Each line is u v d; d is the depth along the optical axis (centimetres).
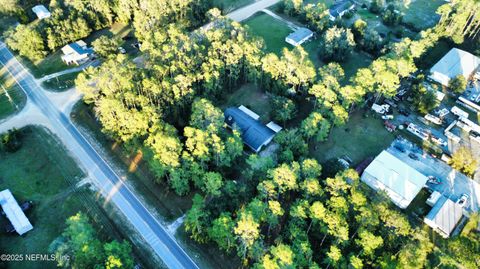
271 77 11456
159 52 11088
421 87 11488
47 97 11494
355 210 7494
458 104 12088
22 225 7819
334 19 16212
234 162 9300
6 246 7675
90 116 10825
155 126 9000
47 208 8438
